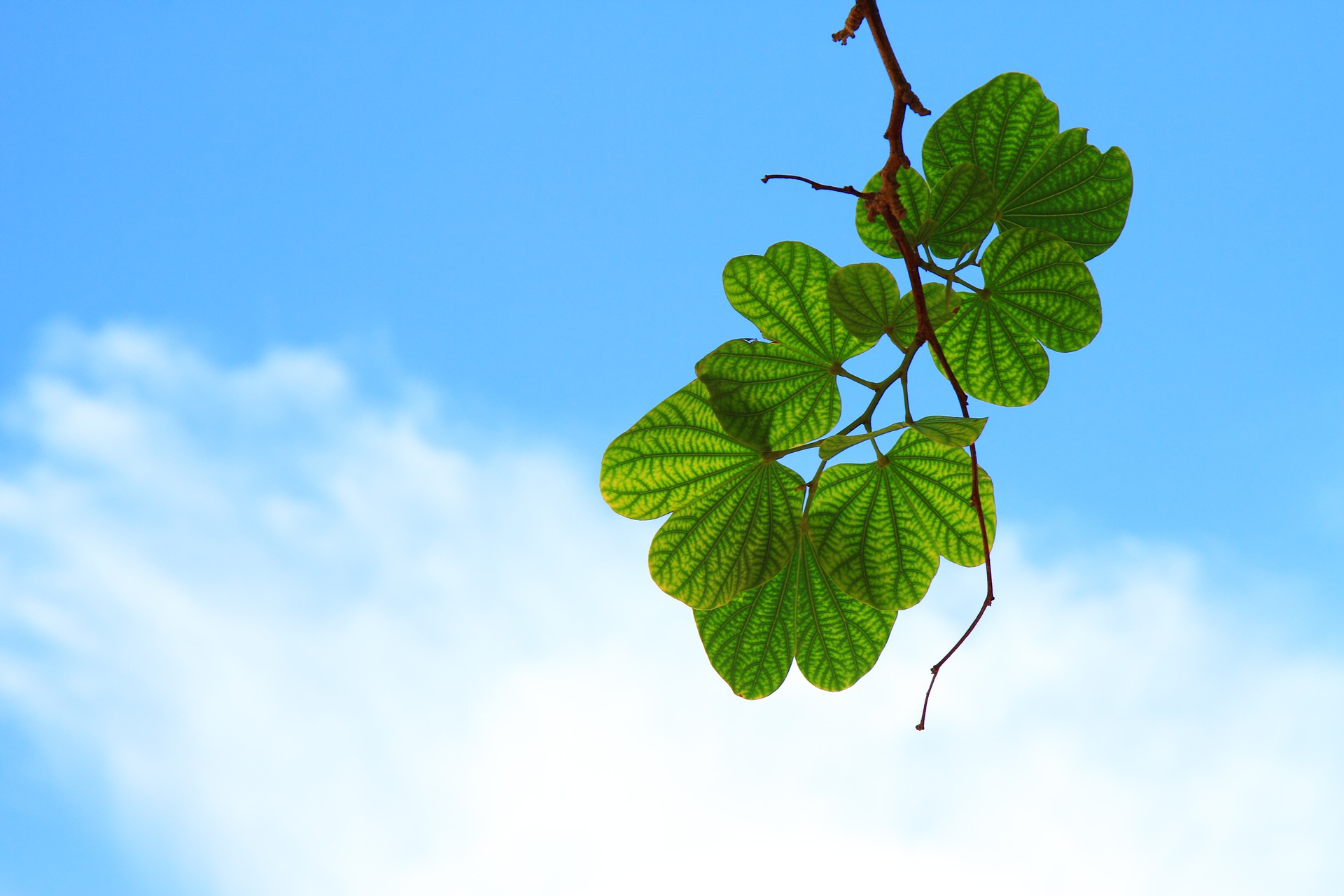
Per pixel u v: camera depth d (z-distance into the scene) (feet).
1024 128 5.04
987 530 5.05
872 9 4.91
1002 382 5.04
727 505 5.04
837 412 5.00
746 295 4.99
